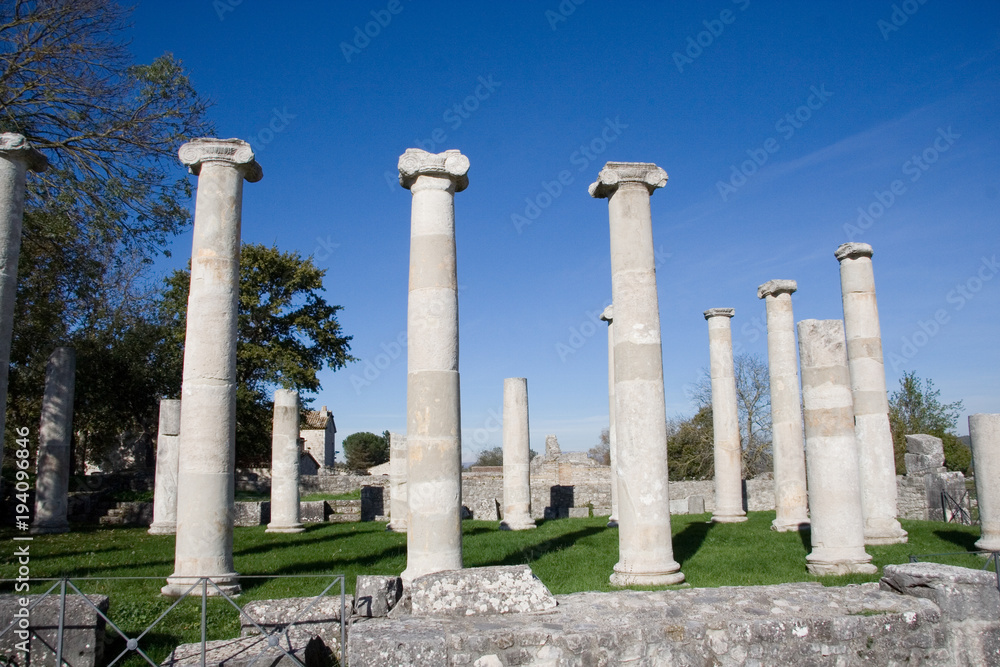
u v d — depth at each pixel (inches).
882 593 307.1
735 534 648.4
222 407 427.5
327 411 2539.4
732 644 263.4
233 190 453.4
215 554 408.8
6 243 447.5
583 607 285.9
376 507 1002.1
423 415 403.9
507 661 246.5
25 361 1015.0
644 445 427.2
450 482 400.5
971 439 571.2
